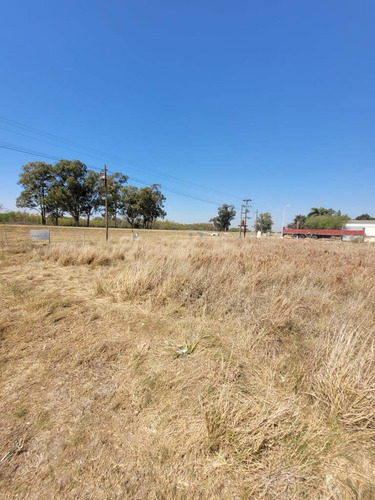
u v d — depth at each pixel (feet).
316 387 6.50
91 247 28.66
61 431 5.20
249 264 21.43
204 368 7.43
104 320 10.80
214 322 10.84
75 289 15.15
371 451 4.99
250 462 4.57
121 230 138.31
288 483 4.28
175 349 8.52
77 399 6.14
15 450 4.75
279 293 14.64
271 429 5.04
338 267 23.20
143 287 14.03
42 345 8.60
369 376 6.06
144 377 7.02
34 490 4.08
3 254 27.43
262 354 8.26
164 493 4.07
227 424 5.00
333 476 4.45
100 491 4.08
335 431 5.36
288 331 10.16
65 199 166.71
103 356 8.05
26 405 5.90
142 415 5.68
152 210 212.02
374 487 4.29
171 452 4.76
